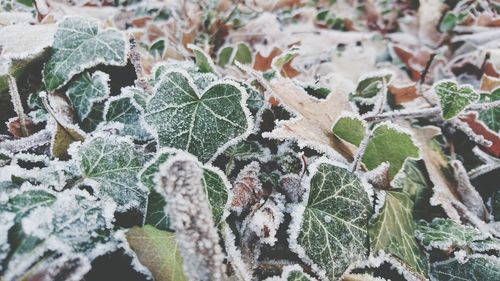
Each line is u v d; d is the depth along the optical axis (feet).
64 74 0.68
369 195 0.56
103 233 0.45
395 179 0.65
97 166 0.53
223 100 0.56
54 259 0.40
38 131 0.66
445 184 0.74
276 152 0.62
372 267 0.53
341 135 0.62
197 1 1.49
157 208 0.48
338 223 0.52
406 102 0.94
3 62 0.68
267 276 0.50
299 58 1.37
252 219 0.51
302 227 0.49
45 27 0.75
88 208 0.46
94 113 0.67
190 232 0.38
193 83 0.57
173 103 0.56
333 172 0.54
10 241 0.40
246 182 0.55
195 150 0.54
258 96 0.65
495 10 1.57
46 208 0.43
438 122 0.89
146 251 0.46
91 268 0.44
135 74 0.72
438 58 1.34
